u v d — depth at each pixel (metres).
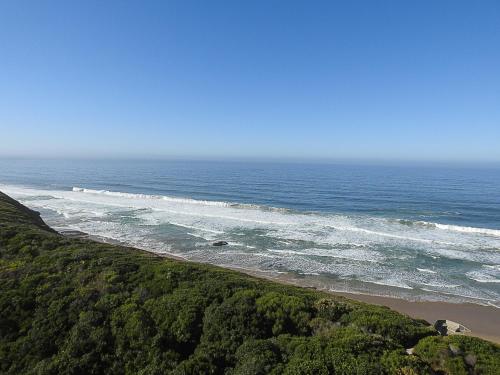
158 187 85.19
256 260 29.73
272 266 28.30
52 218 45.72
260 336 10.59
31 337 11.13
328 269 27.61
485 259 30.09
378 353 8.95
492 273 26.88
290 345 9.70
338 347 9.20
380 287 24.19
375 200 64.25
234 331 10.60
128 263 15.91
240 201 63.69
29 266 15.48
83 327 11.23
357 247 33.50
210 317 11.23
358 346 9.11
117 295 12.83
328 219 46.56
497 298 22.55
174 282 14.00
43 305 12.50
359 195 70.88
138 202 59.72
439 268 27.91
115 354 10.40
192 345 10.59
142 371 9.53
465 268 27.92
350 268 27.83
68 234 37.12
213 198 67.38
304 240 35.88
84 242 20.39
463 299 22.36
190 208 54.03
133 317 11.44
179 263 17.12
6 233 19.53
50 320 11.72
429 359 8.91
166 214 49.00
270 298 12.23
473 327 18.86
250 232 39.06
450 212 52.50
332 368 8.55
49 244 18.52
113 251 18.41
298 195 71.31
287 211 52.16
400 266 28.31
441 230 40.59
